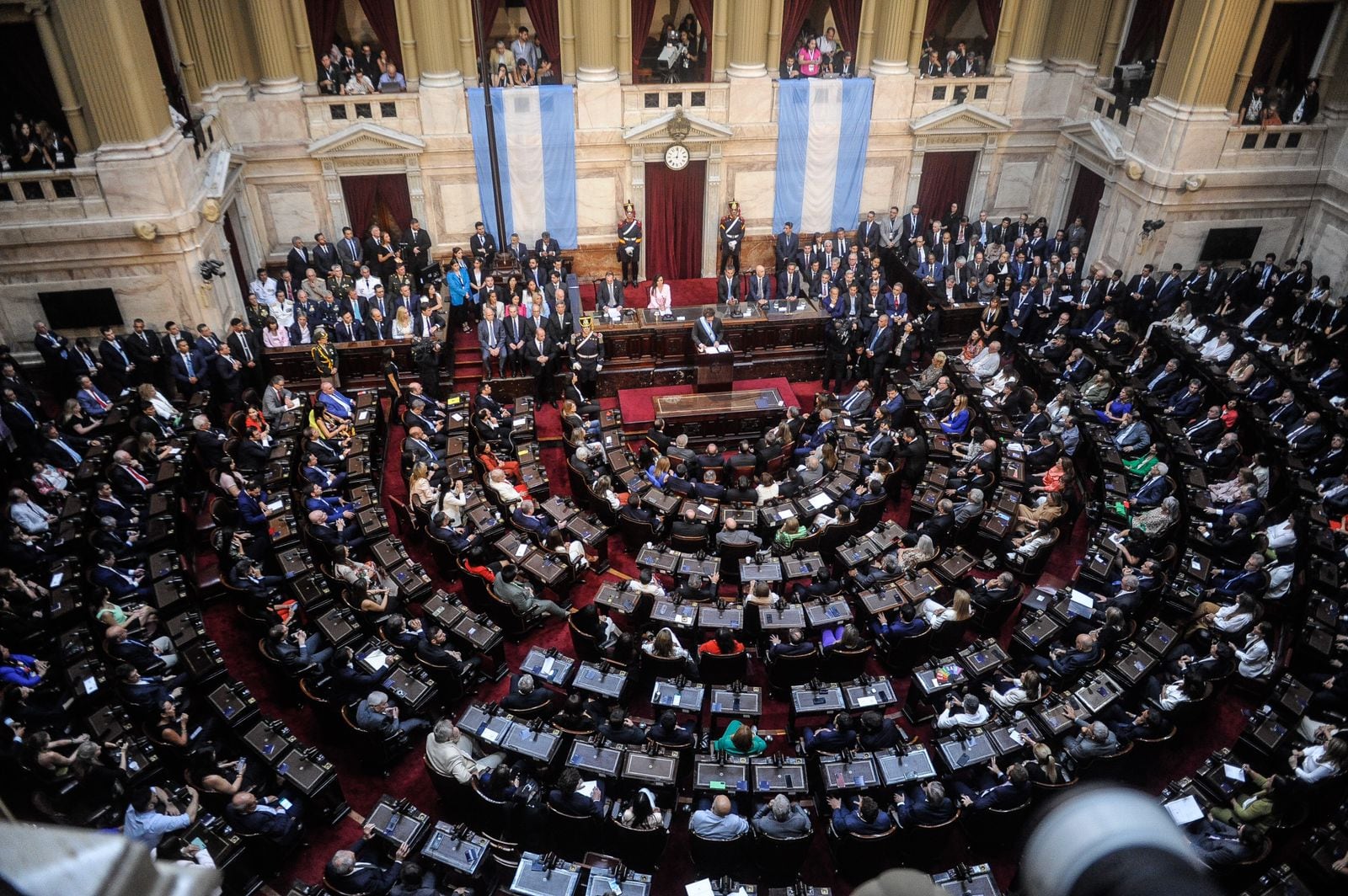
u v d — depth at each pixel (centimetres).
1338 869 1015
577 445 1750
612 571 1633
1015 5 2475
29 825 122
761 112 2467
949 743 1184
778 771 1139
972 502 1594
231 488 1541
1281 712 1237
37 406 1769
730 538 1562
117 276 1980
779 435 1820
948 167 2642
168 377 1944
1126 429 1819
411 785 1248
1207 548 1545
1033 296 2223
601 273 2633
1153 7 2291
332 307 2148
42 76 1872
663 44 2461
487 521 1577
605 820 1093
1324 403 1844
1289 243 2423
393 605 1432
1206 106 2195
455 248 2280
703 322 2067
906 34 2447
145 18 1897
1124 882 126
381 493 1819
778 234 2638
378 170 2397
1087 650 1302
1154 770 1263
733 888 1045
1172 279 2258
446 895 1047
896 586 1440
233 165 2258
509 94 2336
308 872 1127
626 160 2478
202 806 1122
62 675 1266
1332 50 2223
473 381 2173
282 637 1279
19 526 1491
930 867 1150
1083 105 2547
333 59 2308
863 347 2125
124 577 1391
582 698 1296
